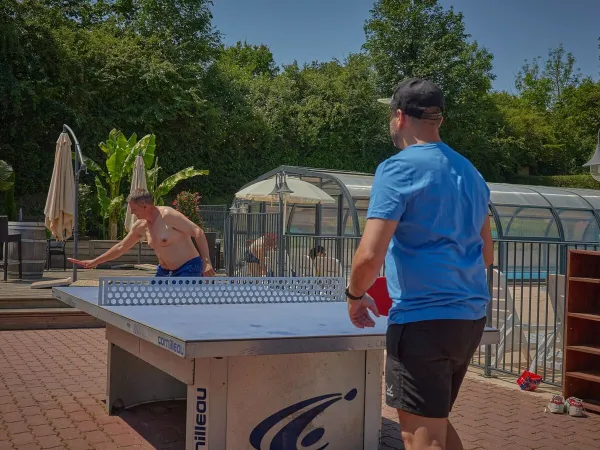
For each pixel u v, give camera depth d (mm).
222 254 18453
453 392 2697
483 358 7840
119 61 28578
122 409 5105
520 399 5875
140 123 29297
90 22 33844
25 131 26094
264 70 56812
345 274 9141
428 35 42125
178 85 29781
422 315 2496
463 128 42781
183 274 6152
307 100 37500
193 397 3561
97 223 23000
